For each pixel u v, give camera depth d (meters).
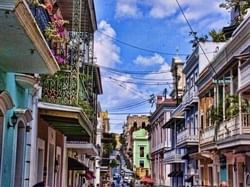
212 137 27.50
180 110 41.62
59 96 15.01
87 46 22.30
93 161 47.50
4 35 8.17
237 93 23.73
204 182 32.59
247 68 21.25
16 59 9.82
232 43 25.08
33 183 14.15
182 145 35.75
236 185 24.73
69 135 21.66
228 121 23.86
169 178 50.31
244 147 22.67
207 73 30.39
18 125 12.70
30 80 12.36
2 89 10.65
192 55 36.19
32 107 14.02
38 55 9.48
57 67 11.27
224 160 27.38
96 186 47.28
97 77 28.80
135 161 89.44
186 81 40.12
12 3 7.02
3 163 11.05
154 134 61.59
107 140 67.88
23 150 12.92
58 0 18.36
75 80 15.52
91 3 20.00
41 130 15.68
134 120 108.38
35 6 9.68
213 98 29.67
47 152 17.02
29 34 8.15
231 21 33.19
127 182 76.38
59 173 20.61
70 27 18.98
